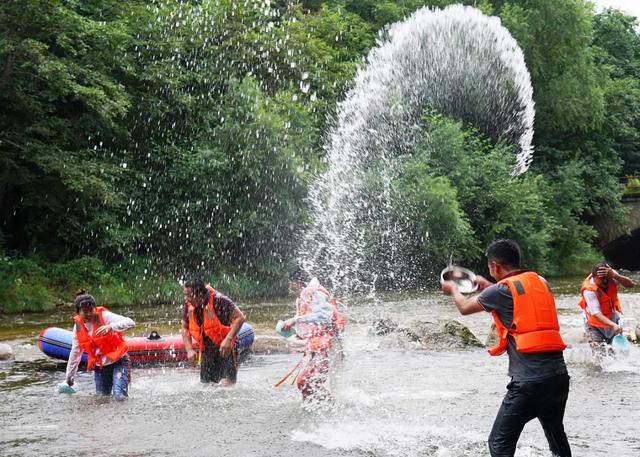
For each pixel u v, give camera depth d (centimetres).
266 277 2773
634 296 2262
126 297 2367
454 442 613
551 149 4091
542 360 474
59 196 2384
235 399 801
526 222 3384
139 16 2714
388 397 804
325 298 780
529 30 3659
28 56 2097
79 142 2444
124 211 2616
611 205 4288
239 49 2939
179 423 696
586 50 4009
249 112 2738
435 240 2927
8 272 2217
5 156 2256
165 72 2661
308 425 679
